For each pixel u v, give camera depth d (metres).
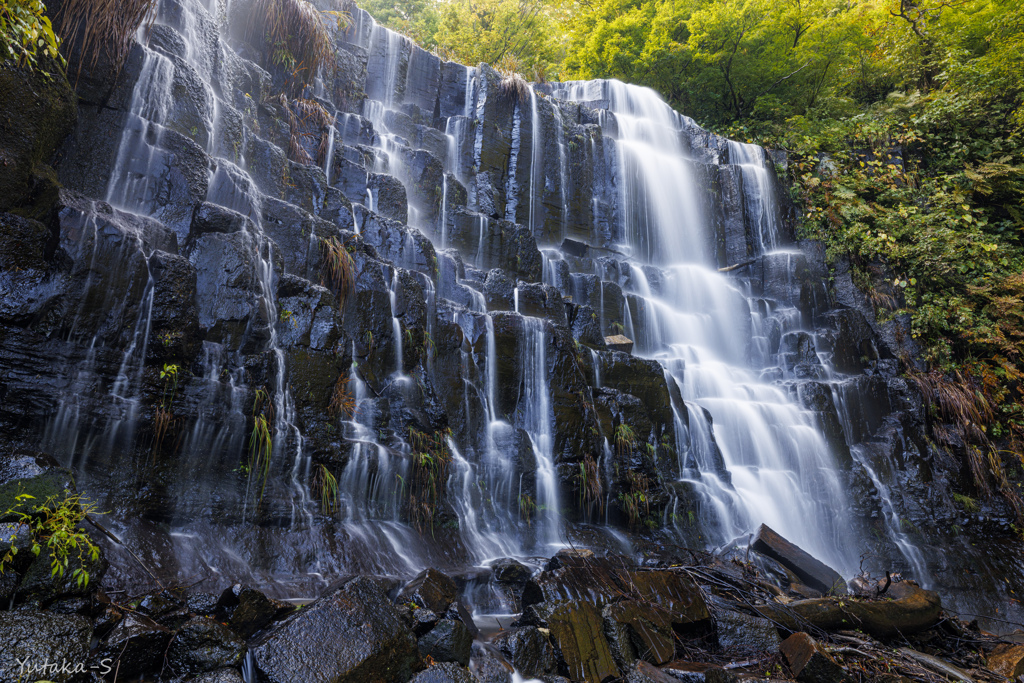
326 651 3.79
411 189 11.33
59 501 3.83
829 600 6.51
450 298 9.55
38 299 4.90
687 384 11.88
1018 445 13.76
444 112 14.83
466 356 8.55
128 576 4.33
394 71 14.06
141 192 6.85
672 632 5.57
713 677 4.91
